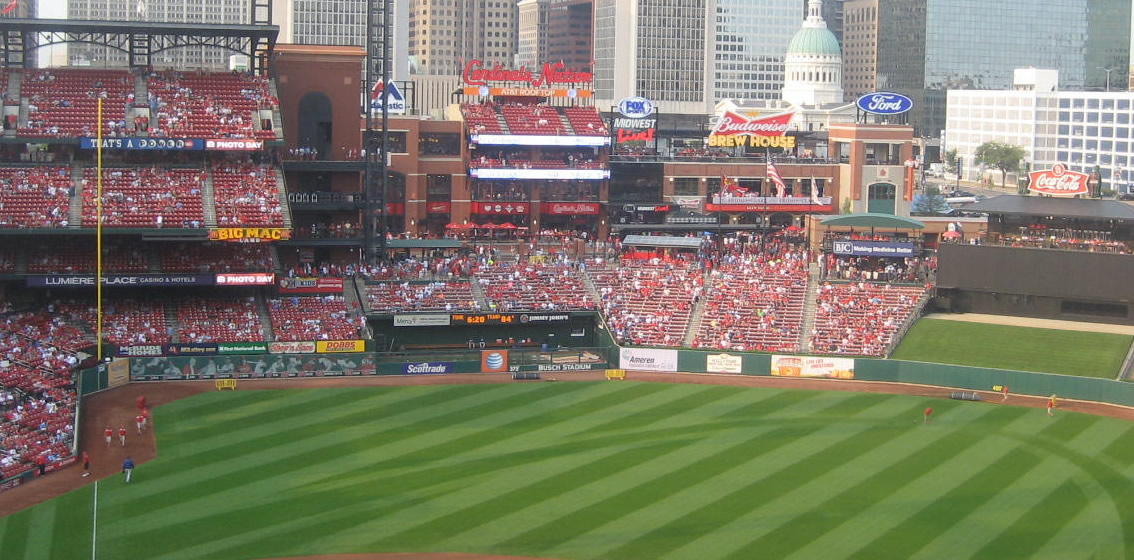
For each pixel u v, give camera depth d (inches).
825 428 3986.2
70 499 3181.6
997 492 3329.2
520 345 5319.9
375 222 6353.3
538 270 5674.2
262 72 5634.8
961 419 4138.8
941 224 6825.8
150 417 4010.8
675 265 5861.2
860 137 7470.5
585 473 3435.0
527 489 3284.9
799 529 3009.4
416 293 5329.7
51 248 4916.3
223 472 3417.8
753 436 3870.6
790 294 5438.0
